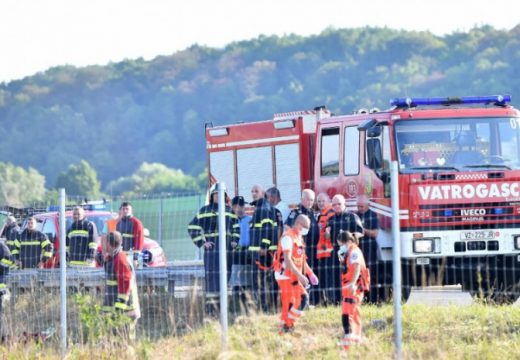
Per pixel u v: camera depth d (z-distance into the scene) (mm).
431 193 34625
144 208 55062
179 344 29797
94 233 39594
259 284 33188
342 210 33562
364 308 32406
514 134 35656
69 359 28922
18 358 29750
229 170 45281
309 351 27406
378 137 35375
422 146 35031
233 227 34500
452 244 34594
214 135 45938
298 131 41906
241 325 30406
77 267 38375
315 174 38781
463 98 36219
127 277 29719
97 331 29672
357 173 36469
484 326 28406
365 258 34219
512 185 35094
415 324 28859
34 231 40312
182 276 37375
